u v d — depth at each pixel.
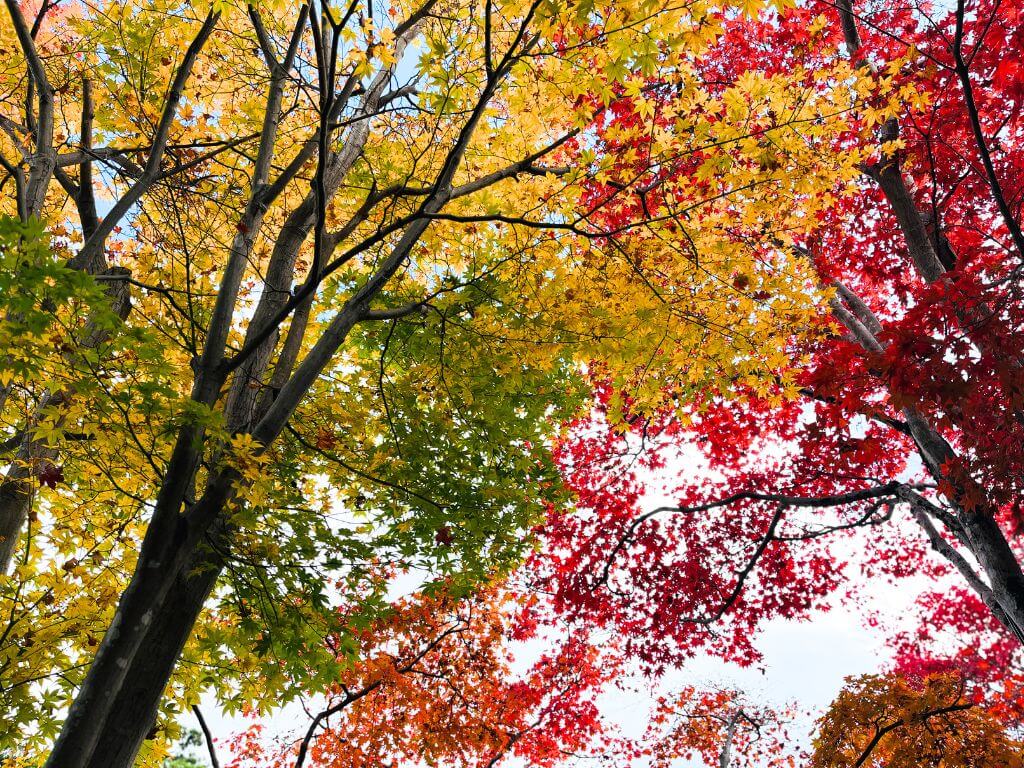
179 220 4.98
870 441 6.22
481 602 11.60
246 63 6.26
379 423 6.82
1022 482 4.77
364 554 6.12
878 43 7.87
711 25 3.71
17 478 5.08
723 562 11.71
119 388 3.68
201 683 6.78
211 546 4.63
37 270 3.01
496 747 11.52
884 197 8.46
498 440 6.98
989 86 6.94
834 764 9.74
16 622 5.37
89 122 5.16
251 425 5.05
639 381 6.32
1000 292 4.34
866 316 8.56
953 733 9.08
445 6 6.04
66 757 3.13
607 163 4.64
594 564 11.48
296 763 9.54
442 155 6.21
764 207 4.93
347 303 5.07
